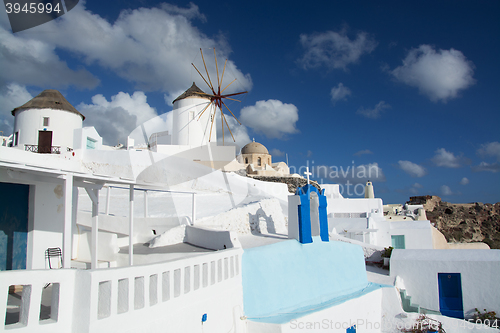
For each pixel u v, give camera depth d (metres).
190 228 11.92
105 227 13.91
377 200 30.23
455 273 13.05
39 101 26.84
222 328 7.36
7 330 4.08
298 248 10.72
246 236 13.41
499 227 57.34
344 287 11.59
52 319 4.58
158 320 5.62
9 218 7.88
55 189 9.27
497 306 12.24
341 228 22.72
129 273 5.18
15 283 4.20
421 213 30.56
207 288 6.97
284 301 9.30
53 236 9.16
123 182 7.89
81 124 28.86
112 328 4.85
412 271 13.73
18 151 6.45
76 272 4.78
